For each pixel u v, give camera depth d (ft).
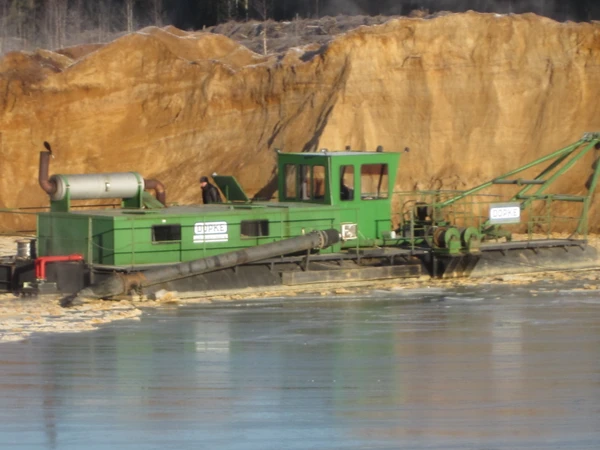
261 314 268.00
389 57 472.03
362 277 310.86
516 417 177.17
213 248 297.12
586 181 435.53
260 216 303.27
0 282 302.25
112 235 284.61
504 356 220.02
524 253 337.11
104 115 495.00
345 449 162.40
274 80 484.33
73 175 302.25
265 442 165.78
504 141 451.94
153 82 501.15
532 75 463.83
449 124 456.86
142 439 167.53
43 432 170.91
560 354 221.25
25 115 491.31
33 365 213.05
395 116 460.96
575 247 345.51
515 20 474.49
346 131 456.86
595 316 263.90
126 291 275.80
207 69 498.28
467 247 321.11
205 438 167.73
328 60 477.36
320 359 218.38
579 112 454.40
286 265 302.25
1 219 469.16
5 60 517.55
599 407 182.29
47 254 303.48
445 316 264.93
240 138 479.82
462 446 163.43
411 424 173.68
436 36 472.85
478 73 465.06
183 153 483.92
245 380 201.46
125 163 485.56
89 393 192.65
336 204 314.35
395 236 327.26
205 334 243.40
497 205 334.44
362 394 191.42
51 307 273.75
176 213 294.46
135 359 218.38
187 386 197.26
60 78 497.46
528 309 274.36
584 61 464.24
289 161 325.62
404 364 213.66
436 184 442.09
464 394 190.90
